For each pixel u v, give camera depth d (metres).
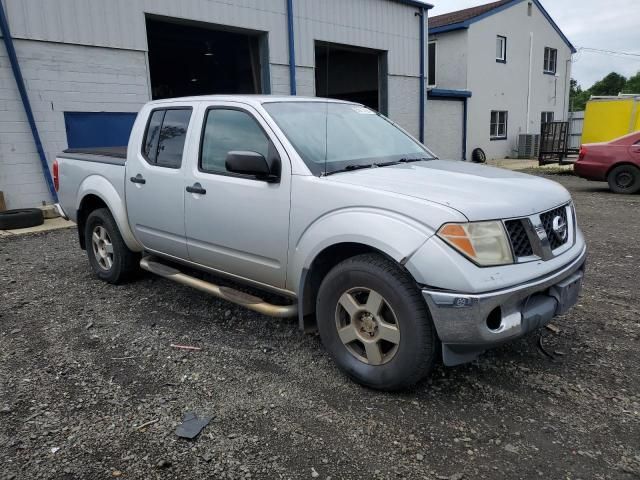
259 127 3.81
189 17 12.36
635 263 6.09
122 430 2.91
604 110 18.39
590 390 3.25
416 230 2.90
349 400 3.18
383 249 2.97
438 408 3.08
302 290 3.51
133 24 11.38
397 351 3.07
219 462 2.63
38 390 3.36
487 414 3.01
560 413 3.01
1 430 2.92
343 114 4.39
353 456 2.66
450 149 21.84
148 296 5.15
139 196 4.77
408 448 2.72
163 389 3.35
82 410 3.12
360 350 3.34
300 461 2.63
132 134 4.94
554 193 3.44
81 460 2.66
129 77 11.46
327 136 3.91
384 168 3.70
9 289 5.53
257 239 3.74
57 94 10.42
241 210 3.80
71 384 3.43
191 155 4.24
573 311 4.55
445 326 2.84
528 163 22.11
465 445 2.74
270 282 3.80
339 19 15.98
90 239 5.66
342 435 2.84
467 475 2.51
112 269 5.42
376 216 3.06
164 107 4.70
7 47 9.61
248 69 20.72
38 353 3.92
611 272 5.73
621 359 3.65
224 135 4.07
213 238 4.08
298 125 3.86
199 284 4.30
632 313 4.48
